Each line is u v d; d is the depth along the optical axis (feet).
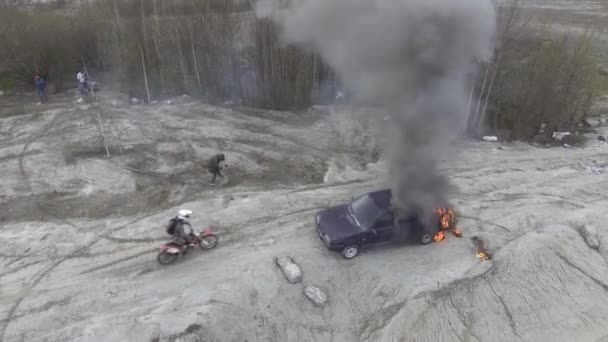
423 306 36.04
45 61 81.97
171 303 34.45
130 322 32.60
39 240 41.98
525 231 43.70
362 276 38.68
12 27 79.71
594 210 47.19
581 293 38.29
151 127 67.21
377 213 40.04
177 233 38.22
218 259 39.70
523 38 73.46
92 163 56.08
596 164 59.31
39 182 51.88
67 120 68.85
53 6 102.83
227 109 75.66
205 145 62.08
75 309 34.12
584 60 67.46
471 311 36.19
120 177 53.36
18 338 31.60
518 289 38.01
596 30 104.78
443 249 41.88
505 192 51.11
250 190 51.52
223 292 35.58
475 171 56.39
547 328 35.60
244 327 33.58
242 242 41.98
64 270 38.29
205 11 78.07
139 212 46.93
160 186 52.06
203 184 52.65
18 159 56.70
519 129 68.54
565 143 67.51
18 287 36.27
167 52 80.07
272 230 43.80
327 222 40.93
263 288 36.47
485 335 34.76
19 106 75.46
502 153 62.64
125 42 80.18
